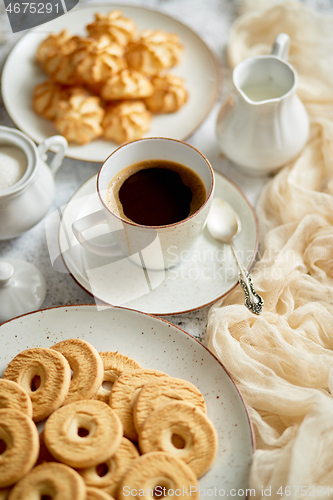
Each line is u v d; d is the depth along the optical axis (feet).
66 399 1.39
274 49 1.78
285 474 1.36
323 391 1.51
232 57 2.03
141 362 1.50
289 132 1.75
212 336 1.56
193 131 1.90
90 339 1.53
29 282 1.65
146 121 1.88
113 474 1.31
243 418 1.41
